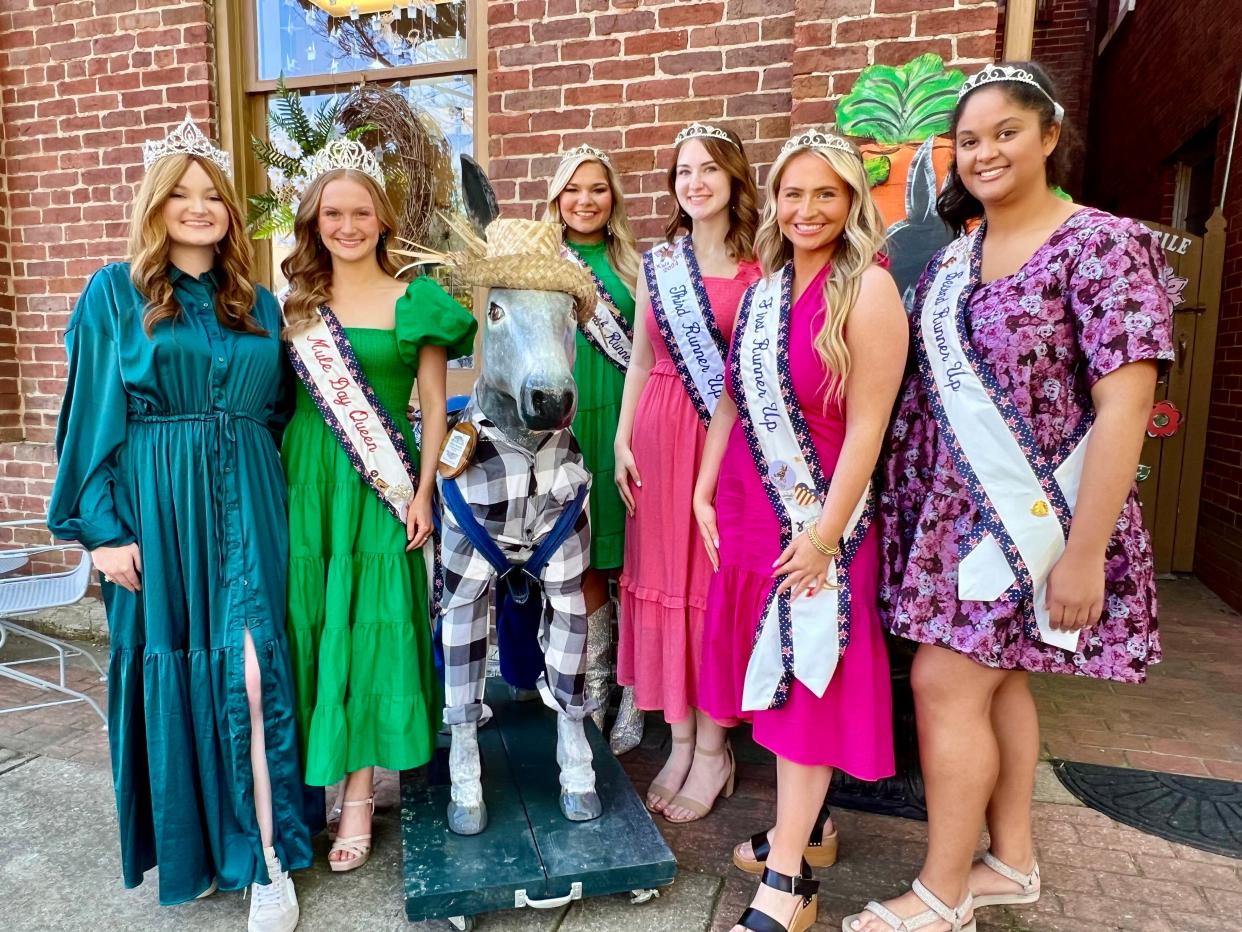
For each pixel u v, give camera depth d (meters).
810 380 1.66
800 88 2.90
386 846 2.19
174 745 1.80
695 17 3.12
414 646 2.04
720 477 1.92
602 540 2.57
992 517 1.54
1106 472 1.41
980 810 1.71
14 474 4.28
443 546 1.93
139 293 1.78
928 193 2.44
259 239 3.65
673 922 1.89
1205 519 4.90
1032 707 1.83
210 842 1.86
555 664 1.98
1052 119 1.52
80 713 3.04
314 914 1.92
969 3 2.72
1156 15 6.15
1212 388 4.87
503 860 1.86
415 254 1.93
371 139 3.33
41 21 4.00
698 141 2.17
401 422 2.08
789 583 1.69
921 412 1.71
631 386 2.38
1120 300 1.40
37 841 2.22
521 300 1.72
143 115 3.89
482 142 3.52
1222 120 4.72
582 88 3.28
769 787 2.53
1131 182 6.81
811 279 1.70
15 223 4.22
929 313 1.66
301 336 1.96
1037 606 1.54
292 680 1.95
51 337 4.25
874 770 1.70
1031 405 1.52
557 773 2.24
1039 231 1.56
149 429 1.79
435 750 2.33
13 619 3.97
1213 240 4.73
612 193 2.57
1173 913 1.95
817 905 1.95
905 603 1.67
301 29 3.81
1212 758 2.71
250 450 1.88
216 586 1.83
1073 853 2.18
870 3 2.80
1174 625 4.09
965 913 1.78
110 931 1.87
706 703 2.00
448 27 3.58
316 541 2.00
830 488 1.66
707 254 2.26
